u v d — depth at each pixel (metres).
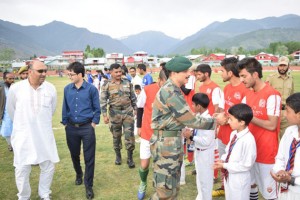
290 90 5.66
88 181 4.60
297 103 2.51
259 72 3.44
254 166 3.58
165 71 4.16
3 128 6.79
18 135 4.02
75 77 4.48
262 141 3.44
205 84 4.82
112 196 4.63
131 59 107.50
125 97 5.73
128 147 5.81
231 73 4.23
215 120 3.31
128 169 5.79
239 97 4.17
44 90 4.18
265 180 3.49
